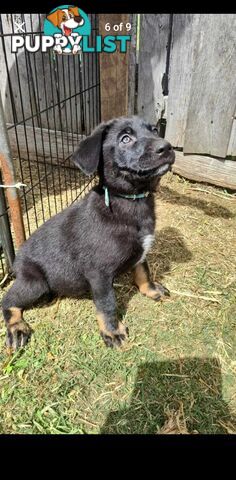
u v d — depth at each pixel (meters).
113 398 0.47
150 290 0.61
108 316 0.53
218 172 0.90
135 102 0.91
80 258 0.51
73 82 0.90
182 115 0.87
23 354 0.52
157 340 0.54
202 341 0.54
